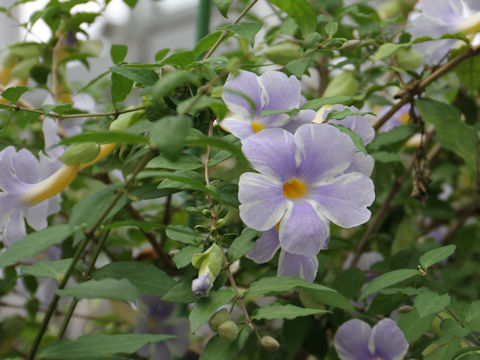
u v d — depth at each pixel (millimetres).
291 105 323
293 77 325
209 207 313
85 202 304
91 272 324
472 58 411
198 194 318
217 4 345
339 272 396
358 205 301
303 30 378
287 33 415
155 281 304
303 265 312
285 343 391
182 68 333
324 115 324
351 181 304
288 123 321
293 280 290
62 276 306
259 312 291
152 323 411
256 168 293
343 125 325
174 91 323
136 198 332
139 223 277
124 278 295
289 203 295
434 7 415
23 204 335
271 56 385
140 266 308
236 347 289
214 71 327
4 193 332
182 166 307
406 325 341
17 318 398
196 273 300
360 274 392
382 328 345
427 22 420
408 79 438
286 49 385
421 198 416
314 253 292
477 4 414
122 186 307
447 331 316
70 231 269
